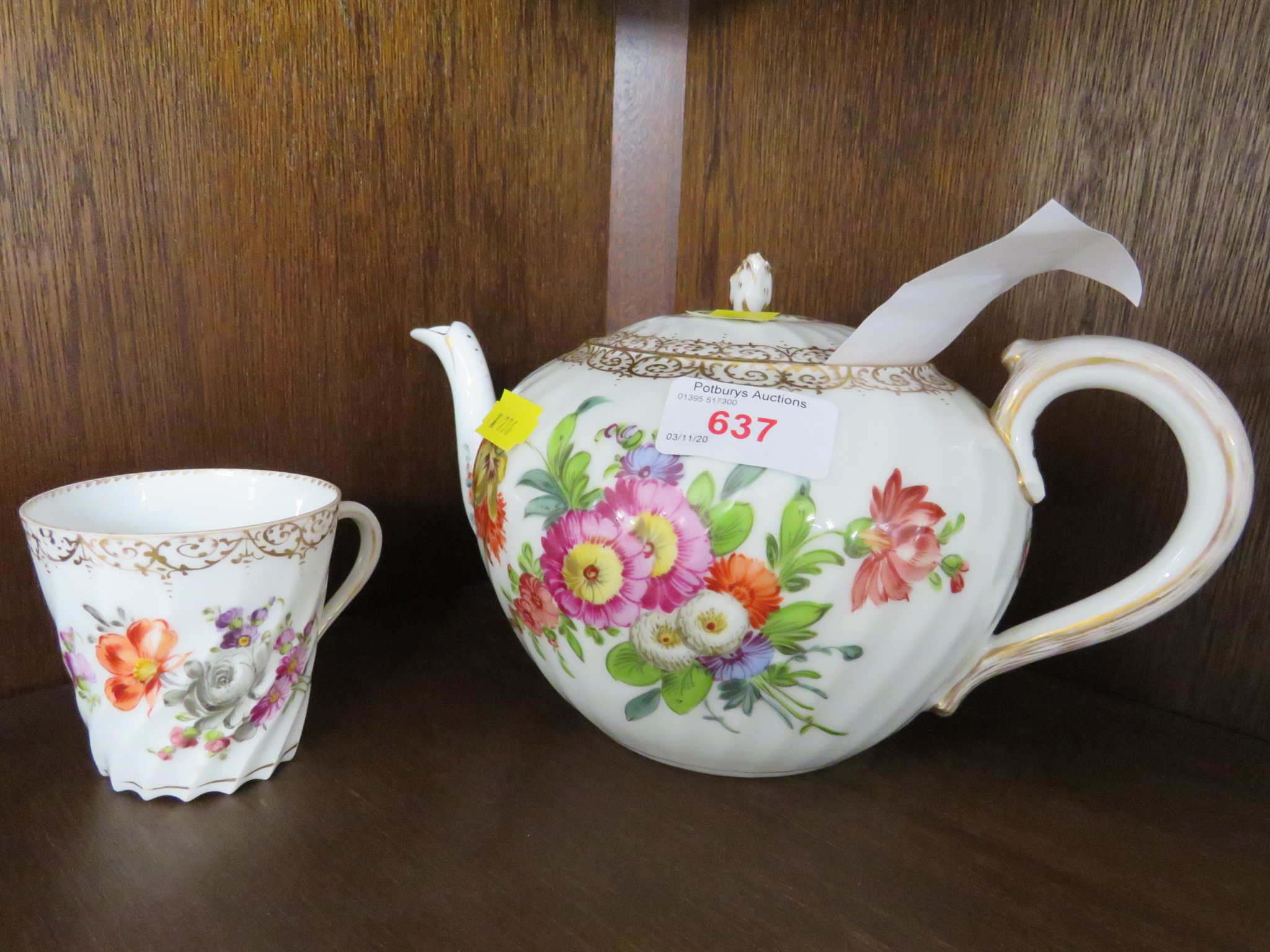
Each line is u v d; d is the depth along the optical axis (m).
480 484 0.51
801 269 0.73
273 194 0.59
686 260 0.80
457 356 0.55
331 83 0.59
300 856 0.44
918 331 0.46
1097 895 0.44
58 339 0.53
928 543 0.43
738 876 0.44
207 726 0.46
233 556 0.44
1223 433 0.44
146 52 0.52
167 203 0.55
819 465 0.42
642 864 0.44
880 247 0.68
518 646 0.68
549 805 0.49
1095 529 0.62
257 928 0.39
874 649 0.44
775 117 0.73
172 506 0.54
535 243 0.73
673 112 0.78
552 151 0.72
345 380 0.65
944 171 0.64
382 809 0.48
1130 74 0.57
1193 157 0.55
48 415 0.53
